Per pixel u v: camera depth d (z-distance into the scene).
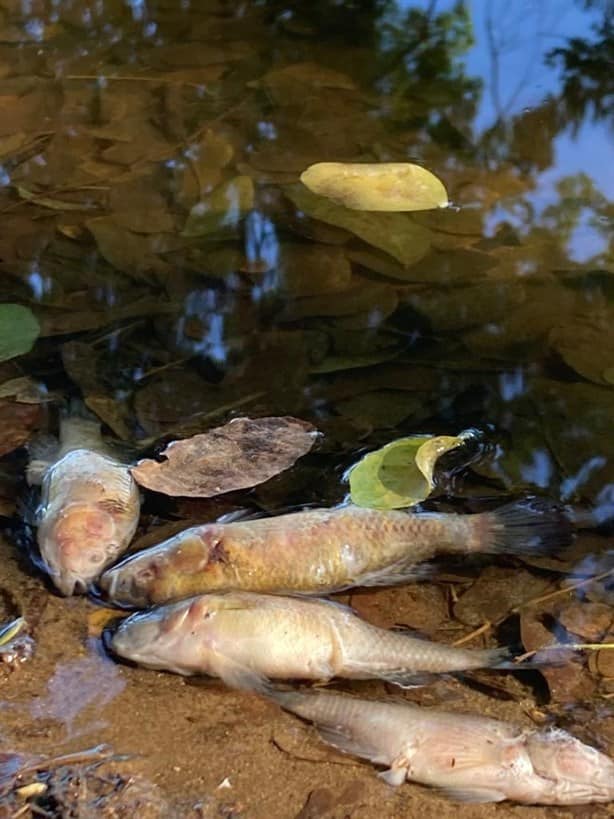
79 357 0.79
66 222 0.92
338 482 0.70
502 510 0.68
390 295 0.85
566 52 1.27
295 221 0.93
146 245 0.90
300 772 0.56
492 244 0.91
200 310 0.83
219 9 1.37
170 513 0.69
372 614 0.64
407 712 0.57
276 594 0.64
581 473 0.71
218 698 0.59
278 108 1.11
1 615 0.63
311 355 0.80
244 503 0.69
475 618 0.63
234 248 0.90
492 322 0.82
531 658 0.61
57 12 1.35
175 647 0.59
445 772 0.55
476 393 0.76
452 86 1.18
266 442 0.73
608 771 0.55
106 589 0.64
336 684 0.60
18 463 0.72
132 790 0.54
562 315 0.83
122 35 1.29
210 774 0.55
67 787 0.54
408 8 1.39
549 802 0.54
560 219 0.94
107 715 0.58
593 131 1.09
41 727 0.57
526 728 0.57
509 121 1.10
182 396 0.76
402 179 0.96
